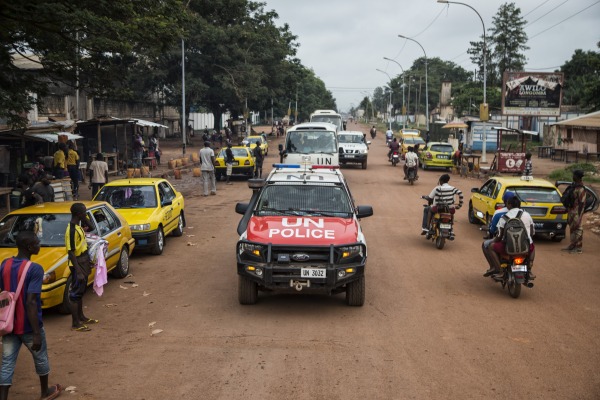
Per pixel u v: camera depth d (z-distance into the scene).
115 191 13.08
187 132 59.66
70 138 22.53
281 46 60.53
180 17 15.30
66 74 15.34
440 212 13.30
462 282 10.43
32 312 5.39
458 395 5.77
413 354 6.89
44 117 29.56
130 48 13.62
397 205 20.33
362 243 8.55
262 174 32.03
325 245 8.30
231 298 9.30
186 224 16.34
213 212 18.55
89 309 8.75
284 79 63.59
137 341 7.32
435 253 12.87
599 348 7.14
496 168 31.27
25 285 5.42
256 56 58.00
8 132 20.12
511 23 90.62
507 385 6.02
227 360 6.66
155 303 9.03
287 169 11.28
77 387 5.95
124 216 12.20
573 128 44.41
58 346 7.18
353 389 5.88
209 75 53.81
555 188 14.20
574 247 13.09
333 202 9.61
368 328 7.84
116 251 10.14
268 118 140.75
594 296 9.57
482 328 7.88
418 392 5.82
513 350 7.05
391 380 6.11
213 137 52.62
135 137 32.94
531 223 9.50
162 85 52.78
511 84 36.31
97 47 13.38
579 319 8.33
